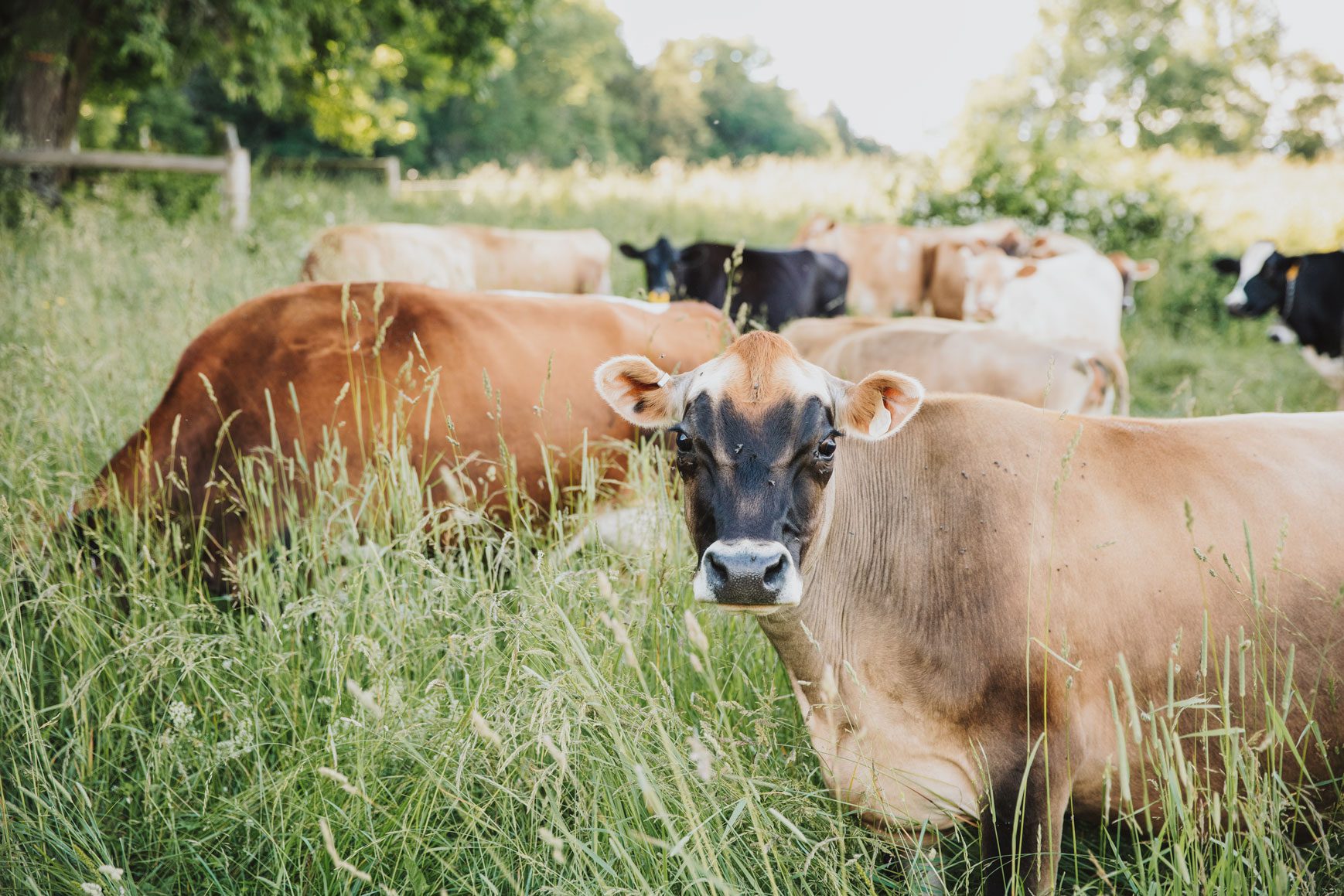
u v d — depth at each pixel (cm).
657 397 291
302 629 361
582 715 251
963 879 289
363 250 1002
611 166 2473
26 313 632
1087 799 277
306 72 1833
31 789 298
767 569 241
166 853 285
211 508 383
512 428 411
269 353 398
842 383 283
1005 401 296
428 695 290
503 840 267
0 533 349
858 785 278
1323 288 991
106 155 1230
